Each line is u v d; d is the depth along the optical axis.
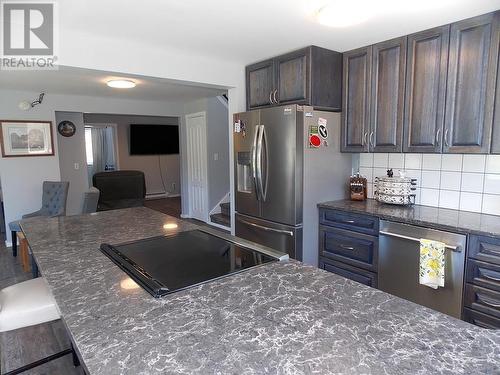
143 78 2.91
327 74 2.85
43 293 1.71
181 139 6.49
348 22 2.04
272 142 2.88
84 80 4.03
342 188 3.13
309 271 1.35
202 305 1.06
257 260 1.49
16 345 2.39
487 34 2.05
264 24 2.25
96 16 2.09
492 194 2.41
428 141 2.39
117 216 2.51
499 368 0.74
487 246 1.93
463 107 2.19
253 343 0.84
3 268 3.94
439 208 2.67
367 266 2.60
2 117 4.72
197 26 2.28
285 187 2.82
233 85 3.37
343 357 0.78
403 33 2.43
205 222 6.04
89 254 1.60
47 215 4.52
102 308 1.05
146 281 1.24
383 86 2.64
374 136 2.74
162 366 0.76
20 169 4.88
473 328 0.91
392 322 0.94
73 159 6.00
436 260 2.10
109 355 0.80
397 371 0.73
